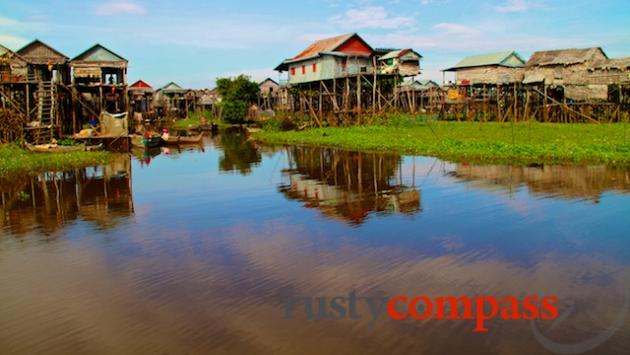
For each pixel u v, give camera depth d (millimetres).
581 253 10383
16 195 18469
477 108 55719
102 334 7473
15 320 8016
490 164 22859
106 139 35625
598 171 19891
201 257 10844
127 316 8047
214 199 17125
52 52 46250
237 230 12961
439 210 14445
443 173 20938
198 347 7004
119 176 23062
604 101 47906
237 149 36625
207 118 83438
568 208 14156
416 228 12602
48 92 38469
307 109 58719
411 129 42344
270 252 11039
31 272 10172
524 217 13344
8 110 32438
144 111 85812
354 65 51094
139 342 7207
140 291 9047
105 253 11320
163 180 21672
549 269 9539
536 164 22281
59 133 36500
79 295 8938
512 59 60156
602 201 14836
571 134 33531
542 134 34094
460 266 9820
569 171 20141
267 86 91688
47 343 7266
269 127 51375
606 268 9508
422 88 78562
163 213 15172
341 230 12633
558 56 54969
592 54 52719
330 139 36781
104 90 47312
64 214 15266
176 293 8898
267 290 8898
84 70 45750
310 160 27422
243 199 16984
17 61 43406
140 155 33000
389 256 10516
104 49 46500
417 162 24594
